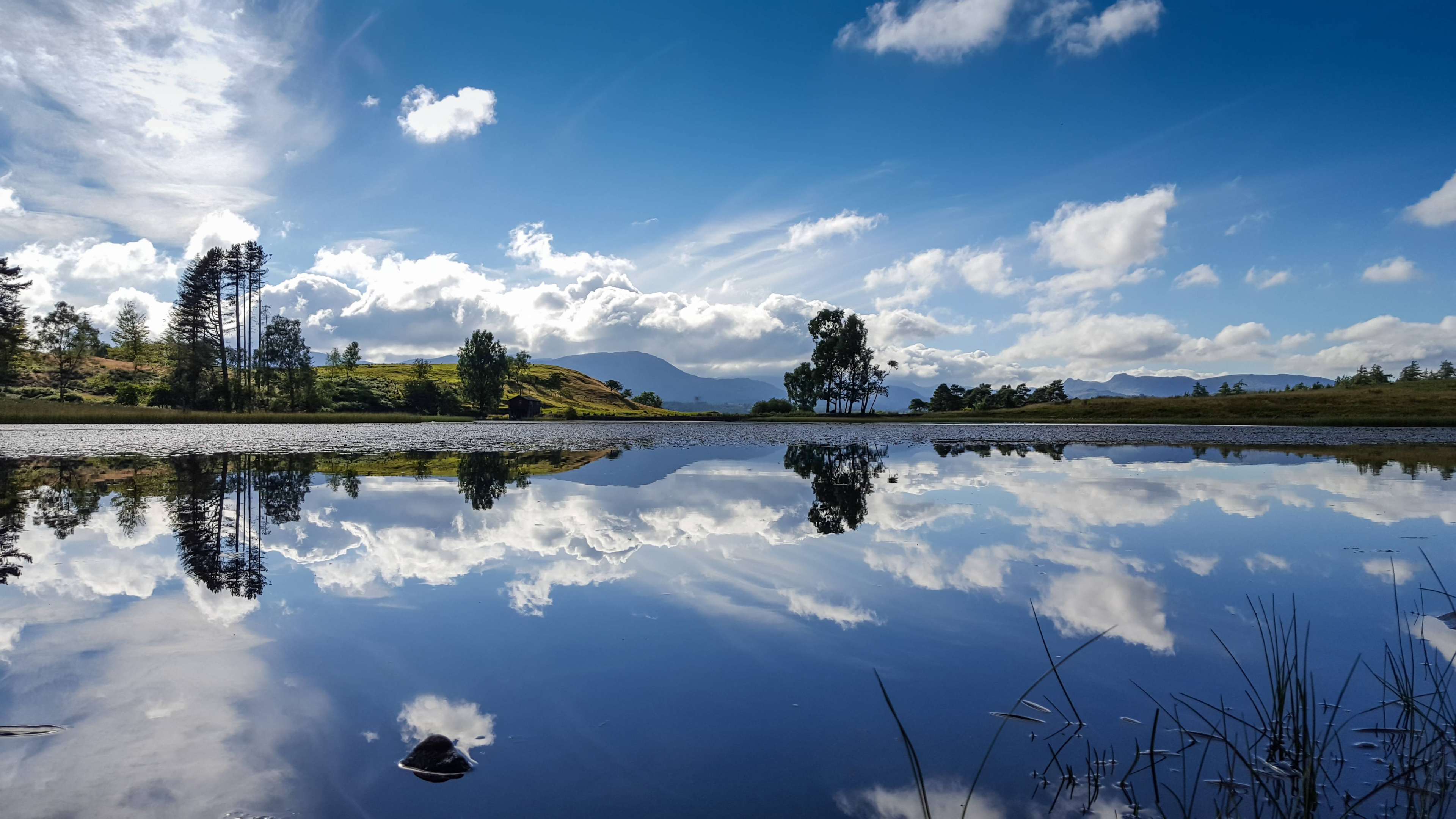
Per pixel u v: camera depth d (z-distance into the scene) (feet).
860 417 264.11
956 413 279.08
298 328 268.00
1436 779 9.30
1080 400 299.17
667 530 26.12
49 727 10.53
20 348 248.93
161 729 10.50
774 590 18.07
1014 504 32.89
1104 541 24.17
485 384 327.47
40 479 42.11
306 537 24.32
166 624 15.20
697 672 12.85
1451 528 26.84
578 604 16.89
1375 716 11.29
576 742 10.28
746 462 57.57
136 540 23.68
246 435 101.30
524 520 28.02
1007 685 12.38
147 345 354.13
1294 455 67.67
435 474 45.83
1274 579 19.29
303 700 11.55
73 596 17.24
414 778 9.29
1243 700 11.91
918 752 10.11
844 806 8.71
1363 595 17.89
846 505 32.35
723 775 9.42
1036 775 9.51
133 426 134.72
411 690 12.01
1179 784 9.29
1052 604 16.98
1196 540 24.48
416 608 16.44
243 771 9.38
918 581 19.04
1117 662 13.44
